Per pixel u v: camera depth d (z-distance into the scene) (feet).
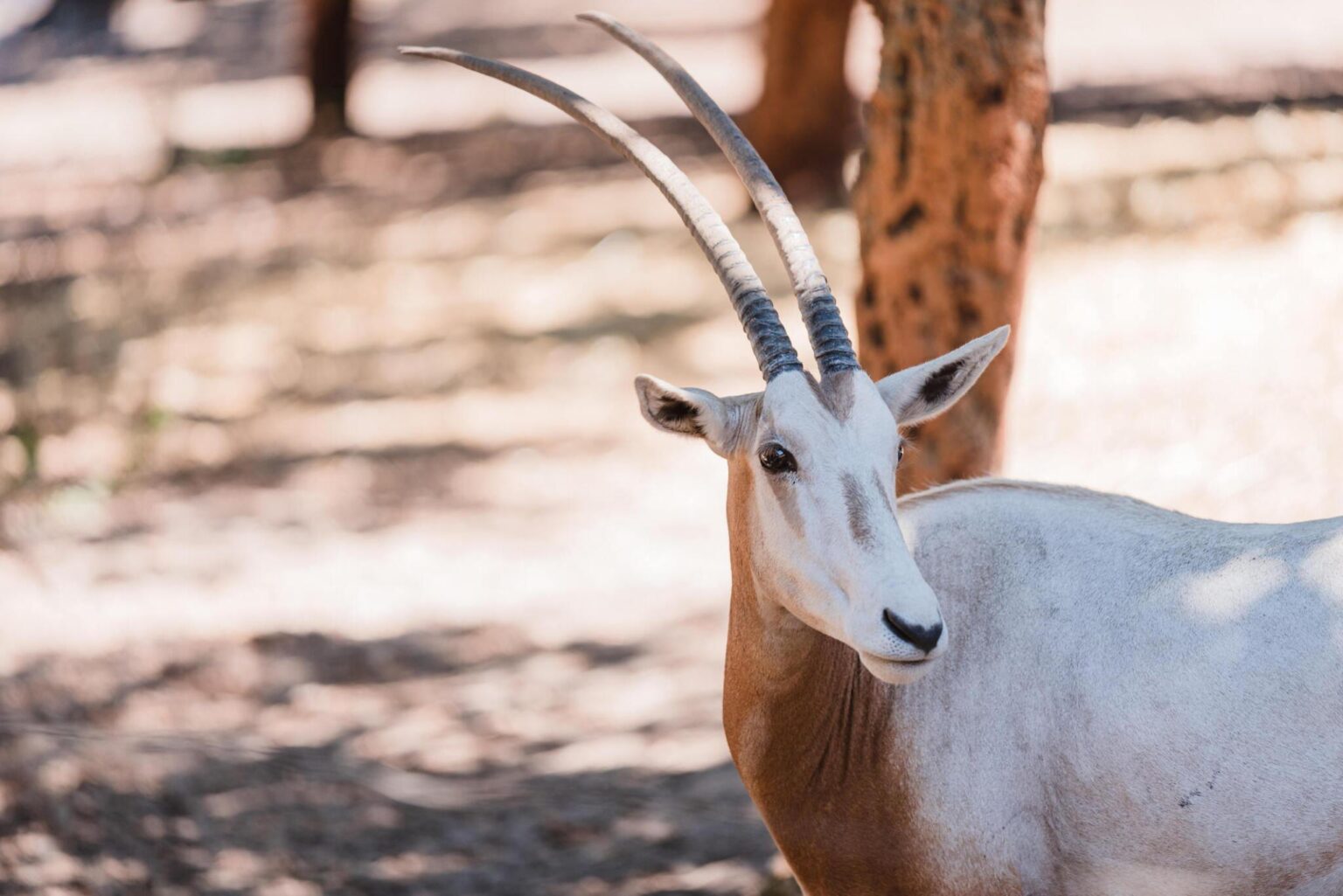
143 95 138.10
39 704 38.04
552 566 49.49
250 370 70.08
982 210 26.23
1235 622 17.29
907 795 18.43
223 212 95.14
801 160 78.23
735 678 19.62
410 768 35.99
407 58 134.10
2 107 143.23
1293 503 39.55
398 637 44.16
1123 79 94.63
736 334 65.36
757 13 136.87
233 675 41.32
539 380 65.10
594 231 79.71
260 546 52.21
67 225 97.91
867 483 17.02
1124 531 18.60
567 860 30.55
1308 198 64.69
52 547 52.54
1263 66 93.20
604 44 130.72
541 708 39.34
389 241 83.87
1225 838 16.97
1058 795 17.69
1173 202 66.90
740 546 18.79
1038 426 48.88
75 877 27.63
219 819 31.01
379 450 60.49
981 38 25.57
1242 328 52.54
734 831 31.45
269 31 159.22
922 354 27.14
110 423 65.46
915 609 16.08
